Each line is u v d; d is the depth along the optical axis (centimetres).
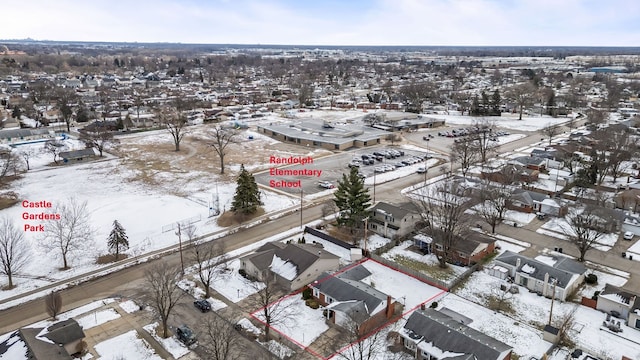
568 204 8181
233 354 4391
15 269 5881
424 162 11625
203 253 6297
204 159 11812
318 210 8231
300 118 18288
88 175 10381
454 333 4372
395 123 16300
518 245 6944
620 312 5141
